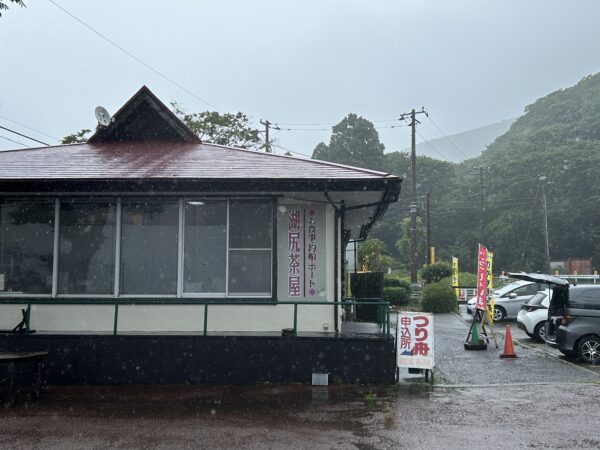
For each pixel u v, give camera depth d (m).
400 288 28.22
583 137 74.31
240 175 9.80
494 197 71.00
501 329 18.72
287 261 10.45
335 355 9.13
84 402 8.05
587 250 65.31
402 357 9.38
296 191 9.70
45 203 10.20
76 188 9.62
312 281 10.44
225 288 10.09
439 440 6.24
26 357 8.02
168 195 10.06
